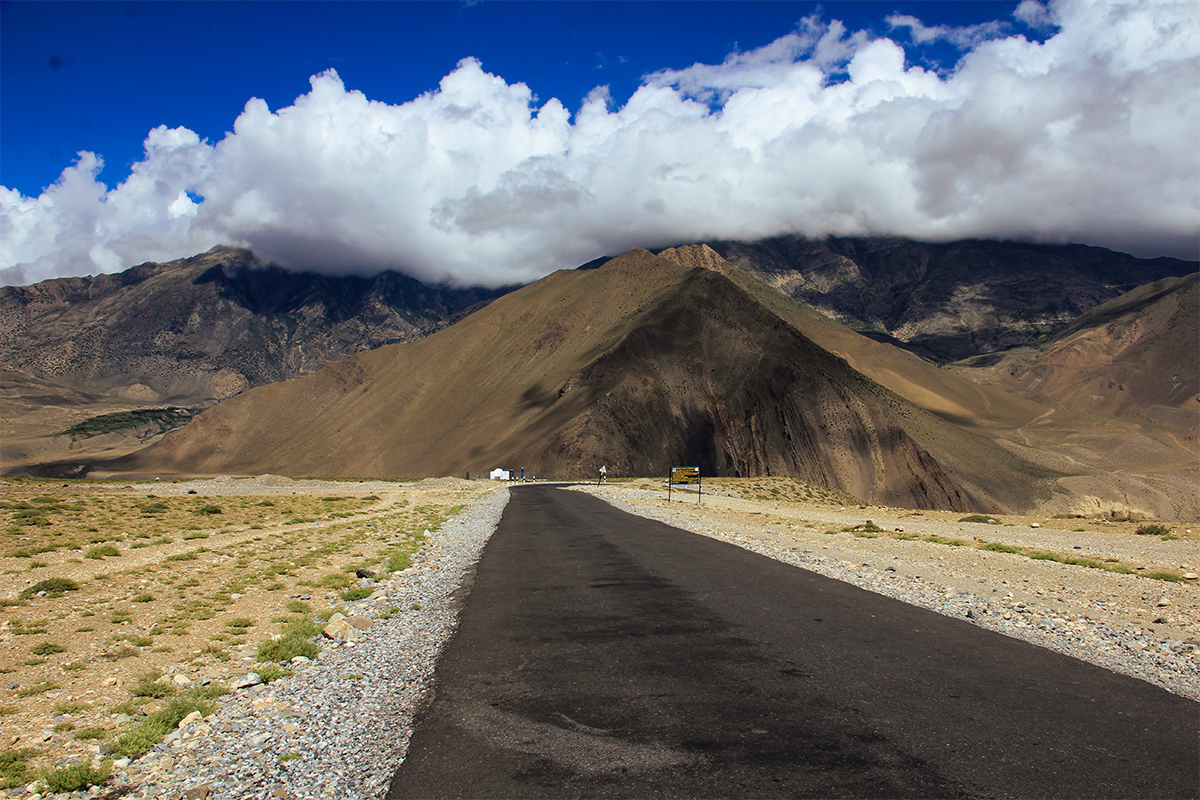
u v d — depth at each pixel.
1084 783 6.27
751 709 8.22
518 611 13.94
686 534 28.70
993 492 147.75
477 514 40.97
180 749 7.62
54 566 19.94
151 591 16.58
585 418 137.38
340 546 25.22
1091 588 16.31
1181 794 6.06
